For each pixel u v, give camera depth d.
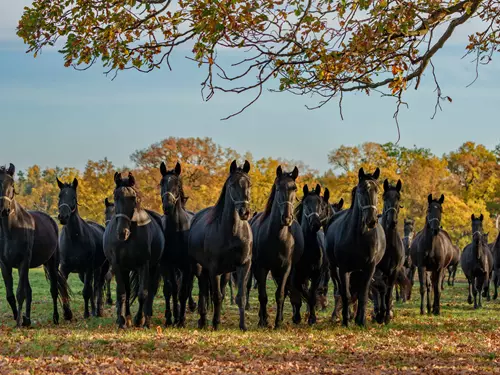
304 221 16.22
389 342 13.05
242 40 9.99
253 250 15.17
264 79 9.80
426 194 59.94
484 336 14.59
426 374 9.81
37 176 128.50
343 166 66.38
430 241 19.86
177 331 13.77
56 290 16.25
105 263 18.48
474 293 23.94
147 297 14.96
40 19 10.98
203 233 14.19
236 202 13.35
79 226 16.94
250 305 22.16
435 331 15.35
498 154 85.75
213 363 10.28
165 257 15.44
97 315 18.09
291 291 16.25
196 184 60.22
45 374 9.20
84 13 10.98
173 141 60.72
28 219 15.05
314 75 10.42
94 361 10.13
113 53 10.88
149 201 55.84
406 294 22.59
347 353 11.59
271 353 11.25
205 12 9.88
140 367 9.79
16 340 12.40
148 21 10.84
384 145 90.62
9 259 14.79
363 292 15.45
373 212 14.47
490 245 32.91
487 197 69.06
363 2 10.09
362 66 10.48
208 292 15.76
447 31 10.52
